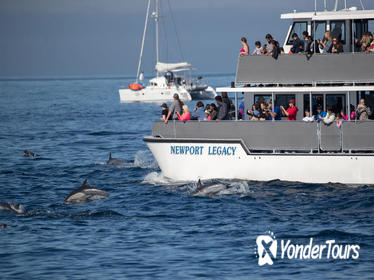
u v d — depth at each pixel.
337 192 88.12
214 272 58.12
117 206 84.62
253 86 100.00
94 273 58.34
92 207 84.31
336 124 91.44
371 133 90.62
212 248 65.06
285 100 99.50
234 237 68.81
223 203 84.25
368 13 99.38
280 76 94.75
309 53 93.94
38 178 109.12
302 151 94.19
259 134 93.56
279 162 93.12
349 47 100.81
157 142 97.81
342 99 98.00
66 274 58.19
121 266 60.12
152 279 56.66
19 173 114.62
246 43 98.06
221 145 94.75
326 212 78.56
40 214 80.38
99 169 118.31
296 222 74.25
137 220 76.88
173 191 92.38
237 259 61.56
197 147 95.81
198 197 88.19
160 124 97.88
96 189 89.50
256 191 89.62
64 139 179.00
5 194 94.50
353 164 91.19
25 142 171.75
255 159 93.75
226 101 97.81
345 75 93.19
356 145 91.19
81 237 69.81
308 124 92.25
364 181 91.38
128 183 101.62
